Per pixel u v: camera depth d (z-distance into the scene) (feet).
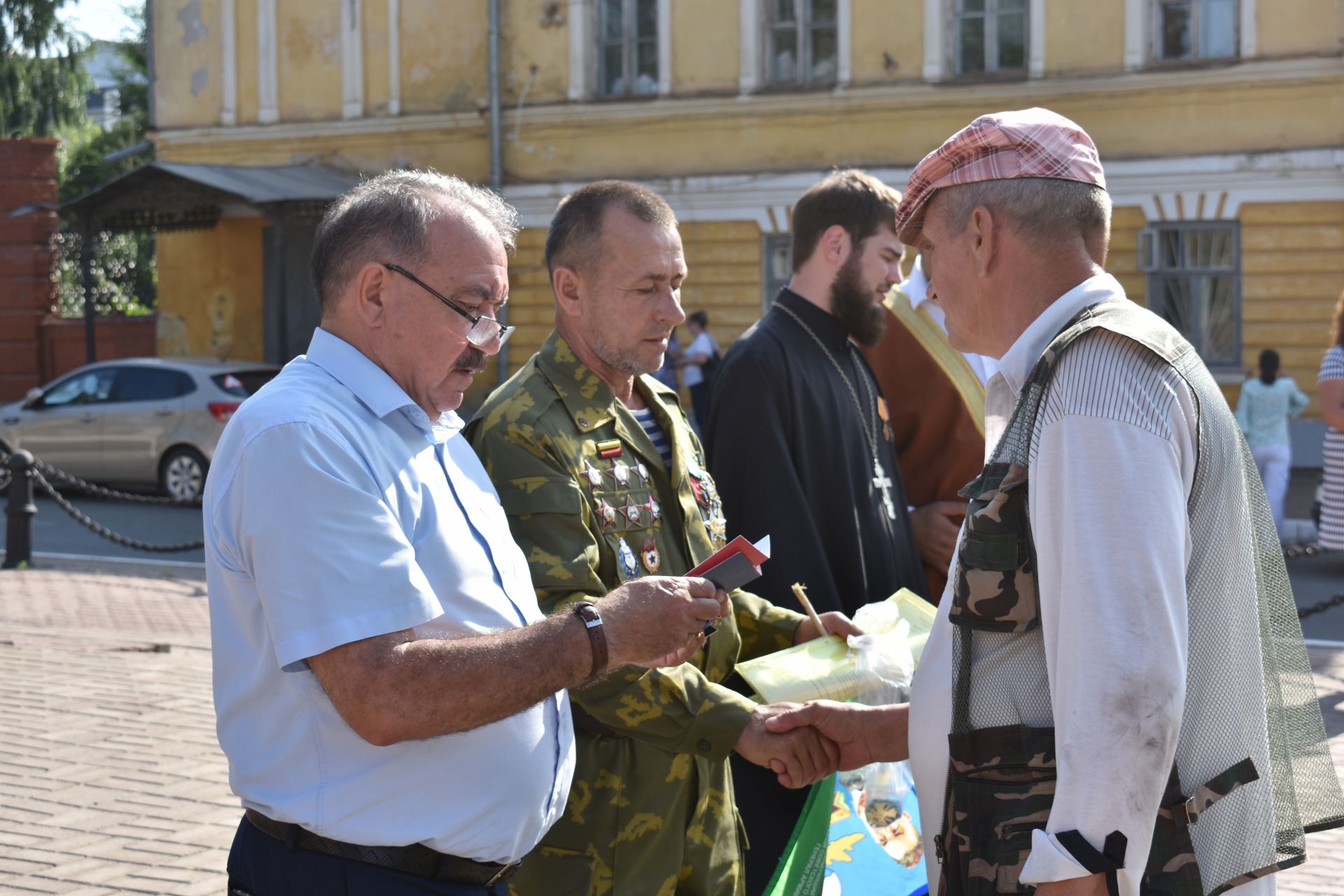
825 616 9.96
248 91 70.49
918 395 13.08
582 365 8.96
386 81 67.51
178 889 13.09
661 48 61.93
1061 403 6.18
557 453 8.46
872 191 11.57
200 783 16.22
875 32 58.18
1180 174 53.72
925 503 13.24
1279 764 6.82
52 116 106.42
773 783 10.55
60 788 15.97
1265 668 6.81
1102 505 5.96
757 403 10.86
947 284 7.04
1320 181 51.75
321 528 6.17
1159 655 5.82
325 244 6.93
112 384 46.65
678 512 9.21
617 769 8.59
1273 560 7.09
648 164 62.80
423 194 6.91
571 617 6.63
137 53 129.39
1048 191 6.67
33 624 26.32
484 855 6.75
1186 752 6.34
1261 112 52.75
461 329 6.86
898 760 8.43
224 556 6.51
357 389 6.72
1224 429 6.40
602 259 8.85
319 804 6.41
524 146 64.85
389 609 6.17
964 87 56.85
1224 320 54.03
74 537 39.27
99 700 20.03
